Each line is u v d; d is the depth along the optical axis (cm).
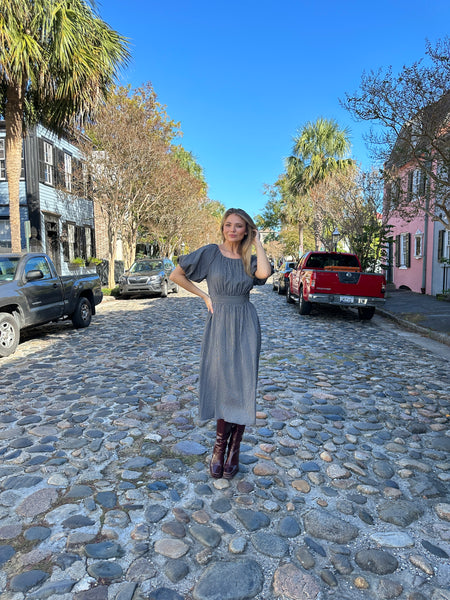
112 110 1602
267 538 220
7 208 1711
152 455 312
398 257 1966
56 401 431
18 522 232
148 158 1714
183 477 281
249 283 264
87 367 569
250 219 260
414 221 1748
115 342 741
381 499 259
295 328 916
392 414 403
